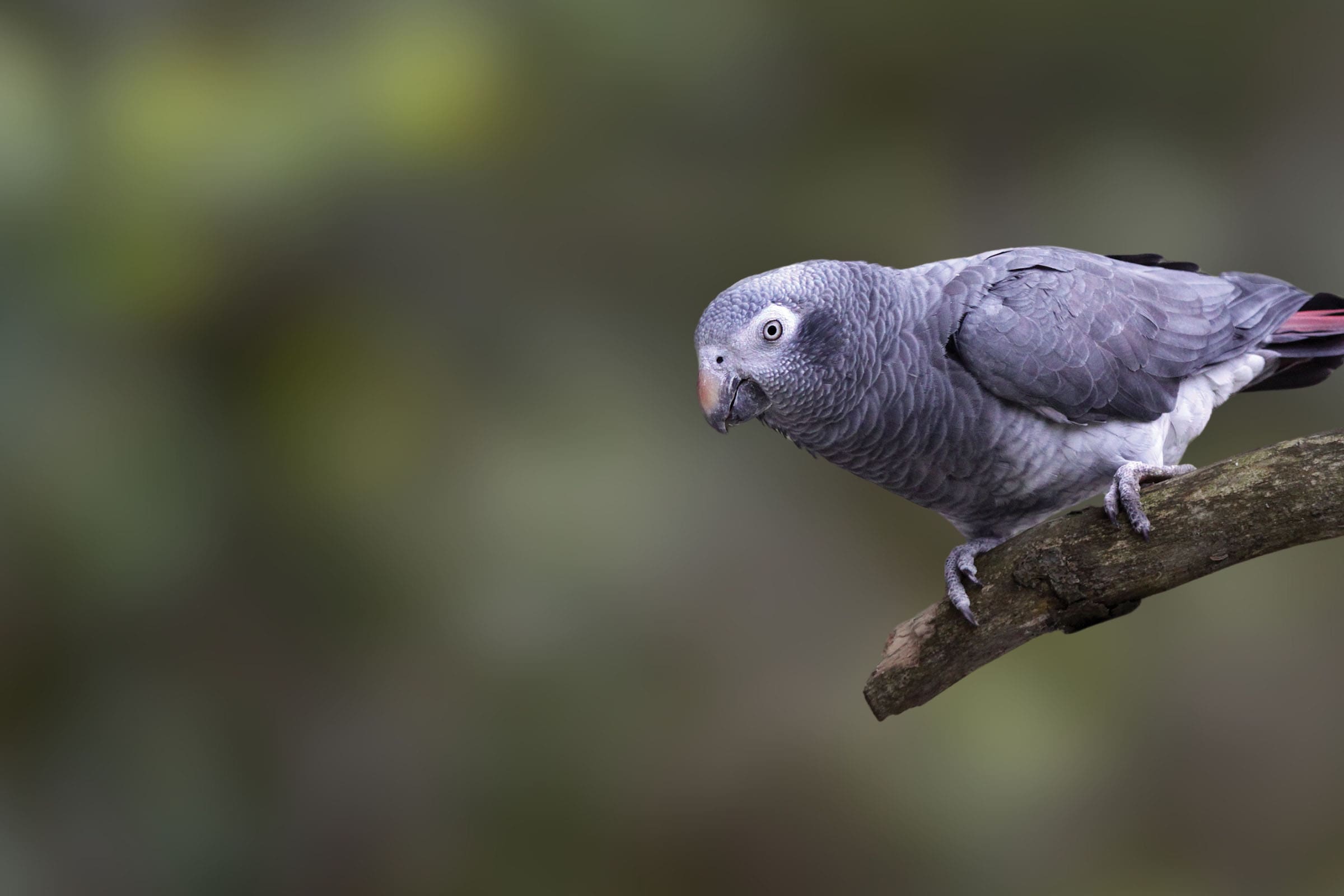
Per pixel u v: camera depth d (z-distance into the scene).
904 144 8.83
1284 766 8.42
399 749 8.46
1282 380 6.11
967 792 8.41
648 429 8.62
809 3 8.44
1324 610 8.53
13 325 7.38
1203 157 8.75
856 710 8.60
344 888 8.28
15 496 7.29
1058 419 5.29
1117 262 5.80
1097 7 8.47
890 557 8.94
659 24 8.33
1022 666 8.55
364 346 8.32
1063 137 8.81
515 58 8.22
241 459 8.02
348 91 7.88
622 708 8.59
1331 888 8.30
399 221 8.39
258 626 8.25
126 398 7.68
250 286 8.12
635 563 8.46
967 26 8.53
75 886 7.62
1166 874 8.46
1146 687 8.56
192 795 7.88
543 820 8.51
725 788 8.55
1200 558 4.59
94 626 7.83
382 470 8.21
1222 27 8.49
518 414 8.51
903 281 5.50
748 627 8.70
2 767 7.67
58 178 7.40
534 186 8.62
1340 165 8.59
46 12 7.71
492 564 8.37
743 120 8.76
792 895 8.49
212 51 7.96
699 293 8.79
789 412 5.27
